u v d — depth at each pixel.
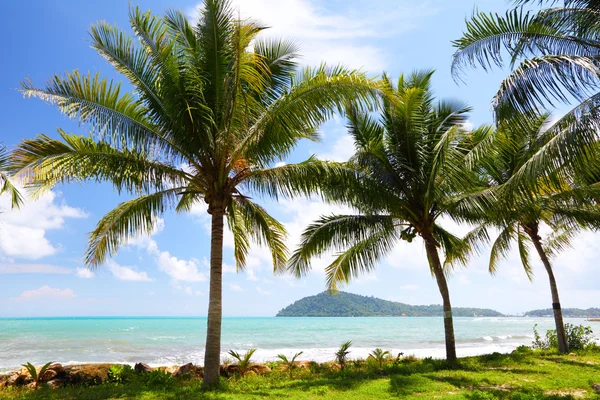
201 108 10.04
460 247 15.18
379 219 13.16
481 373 11.33
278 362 15.65
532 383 9.72
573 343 17.39
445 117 14.03
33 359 22.38
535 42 7.85
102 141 9.59
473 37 8.10
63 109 9.12
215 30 9.89
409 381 10.07
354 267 14.55
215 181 10.55
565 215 14.05
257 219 12.38
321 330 56.56
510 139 10.77
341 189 12.09
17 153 8.70
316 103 9.42
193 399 8.38
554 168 6.71
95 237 11.63
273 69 11.50
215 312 10.16
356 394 8.84
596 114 6.72
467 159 12.05
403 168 13.27
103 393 9.53
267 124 9.78
